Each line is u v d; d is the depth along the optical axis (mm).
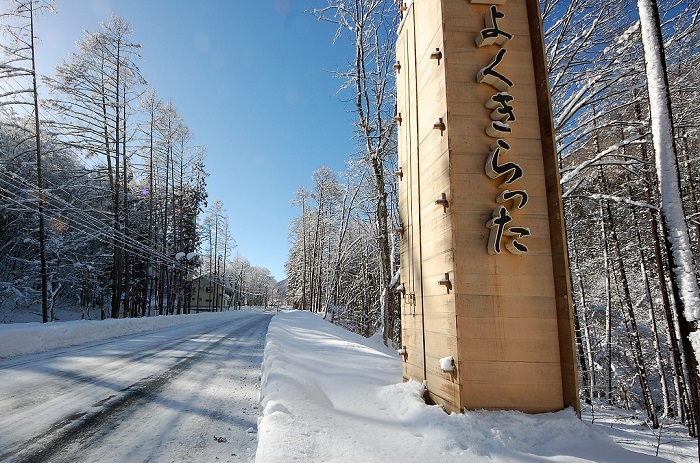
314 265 39531
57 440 3484
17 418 4051
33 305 27297
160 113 27141
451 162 4188
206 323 23031
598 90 7555
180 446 3461
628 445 7117
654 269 15656
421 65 5293
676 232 2982
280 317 26016
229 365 7855
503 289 3986
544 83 4297
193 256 35219
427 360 4535
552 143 4156
